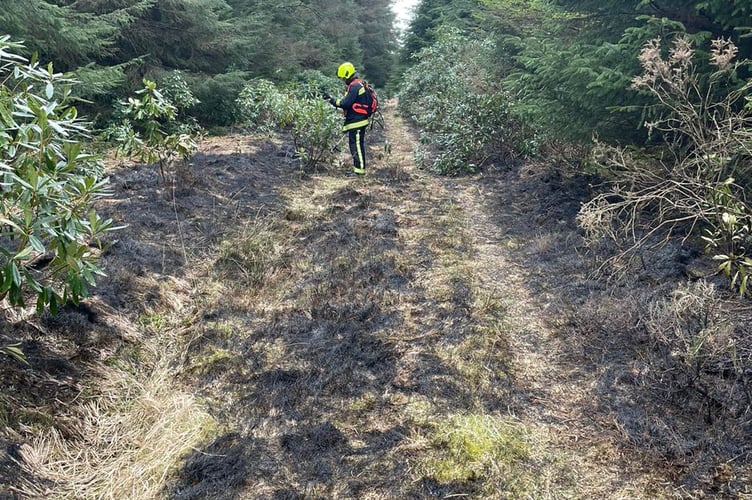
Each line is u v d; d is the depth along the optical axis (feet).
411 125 46.57
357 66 82.84
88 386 9.28
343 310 12.69
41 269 10.87
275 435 8.70
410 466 8.02
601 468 7.97
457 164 26.03
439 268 15.17
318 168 26.45
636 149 16.97
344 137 29.22
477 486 7.65
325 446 8.43
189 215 17.88
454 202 21.70
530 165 24.62
